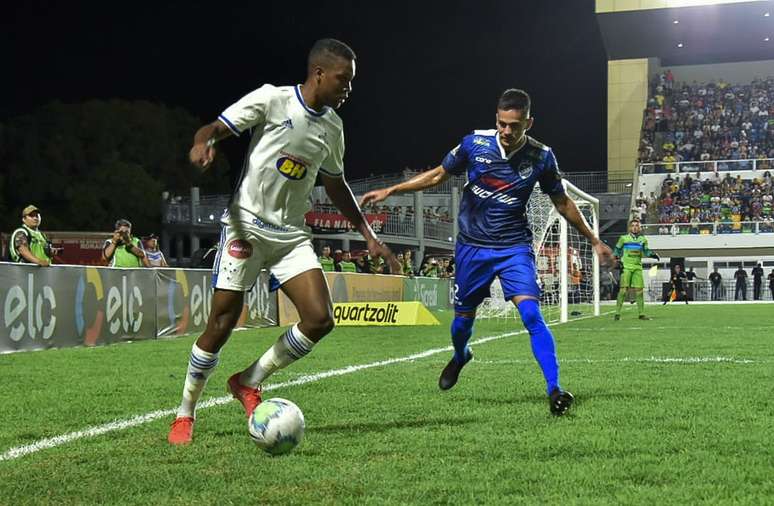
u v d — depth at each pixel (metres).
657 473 3.01
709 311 20.31
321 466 3.21
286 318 15.91
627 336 10.74
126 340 10.84
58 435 4.00
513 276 4.63
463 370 6.63
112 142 40.66
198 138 3.47
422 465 3.20
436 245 34.53
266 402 3.47
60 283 9.70
